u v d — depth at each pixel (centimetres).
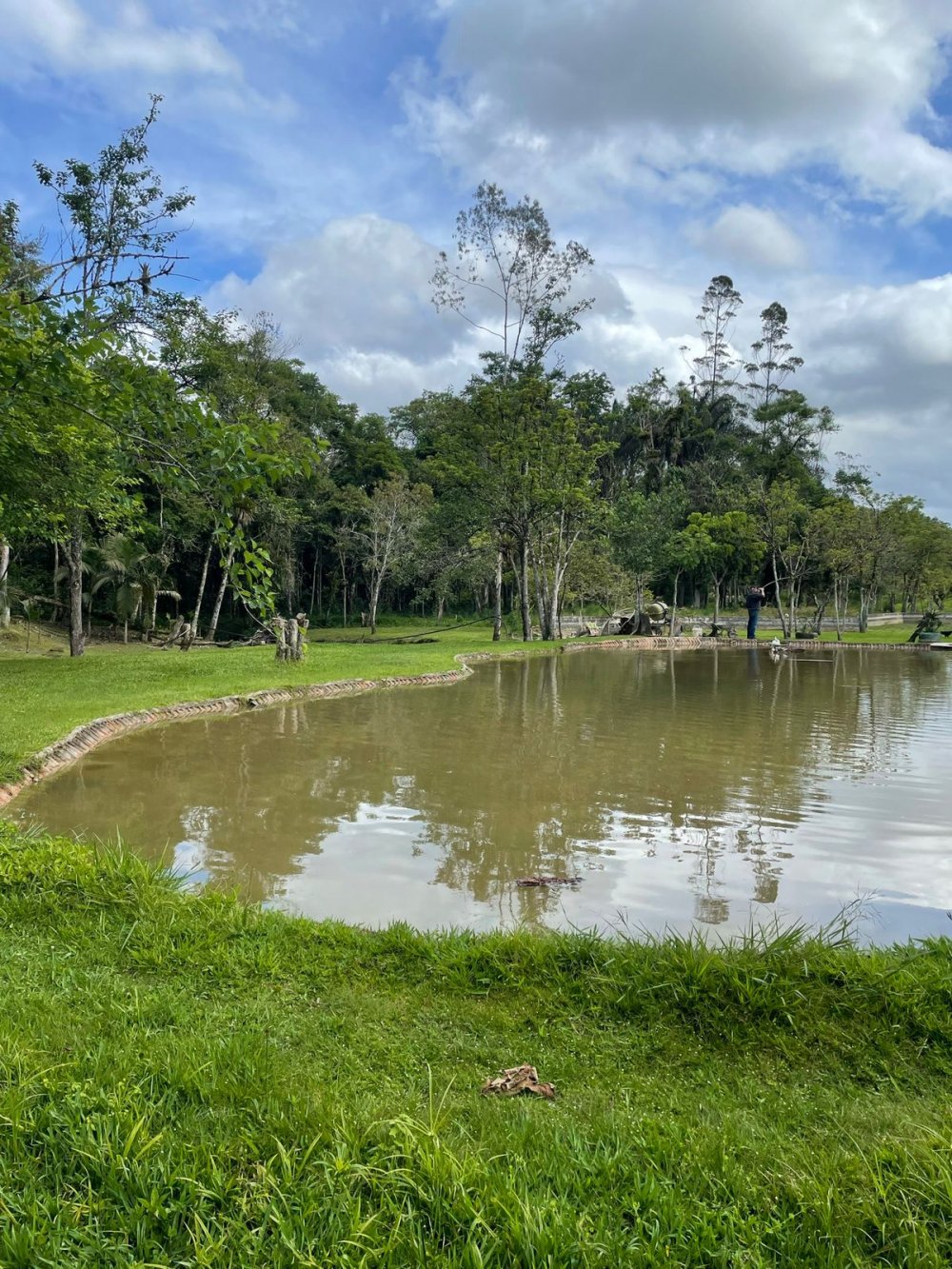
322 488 4931
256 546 494
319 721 1434
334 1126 258
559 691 1980
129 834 754
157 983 402
